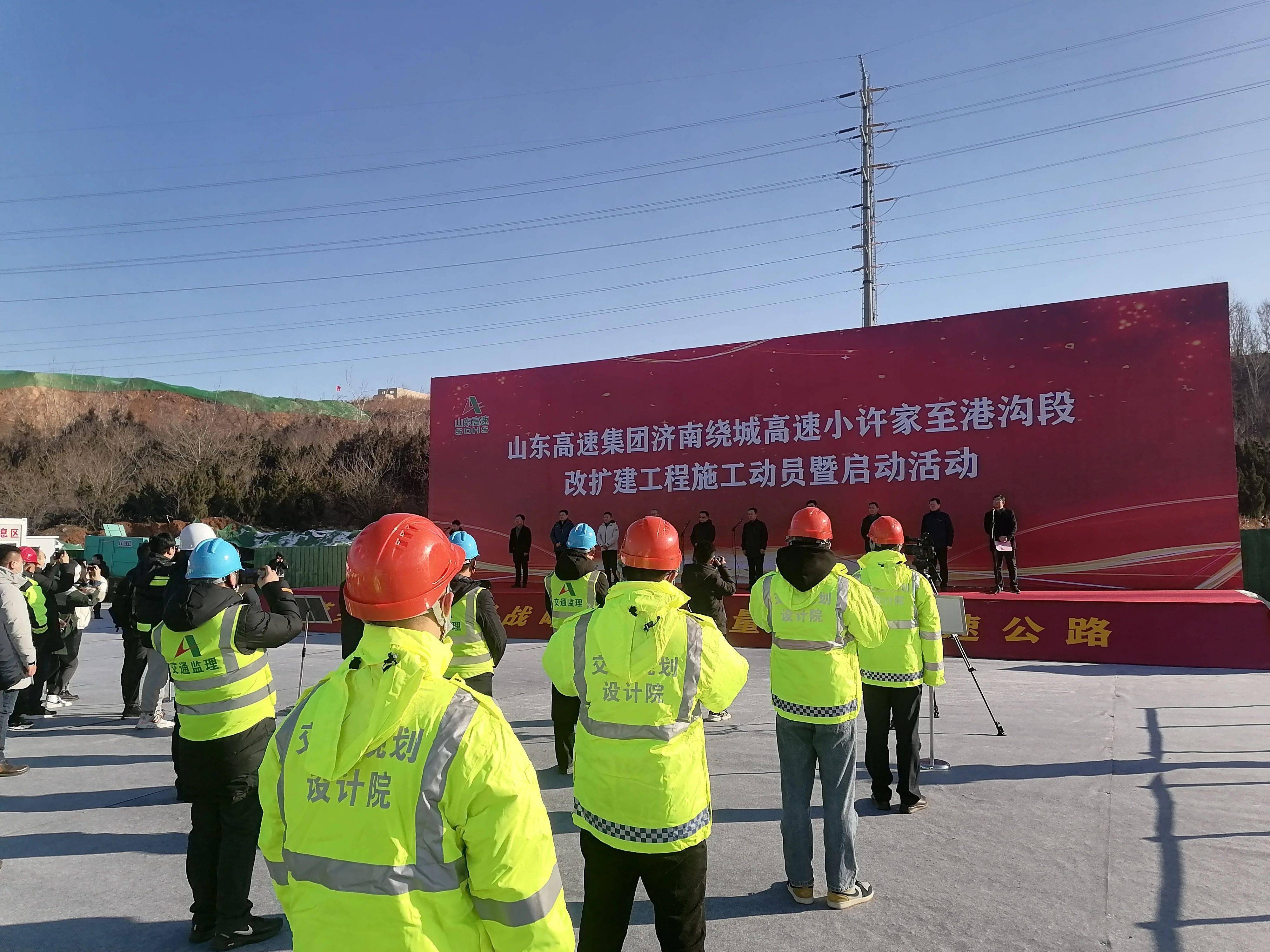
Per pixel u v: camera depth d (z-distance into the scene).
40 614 8.81
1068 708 8.45
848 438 17.62
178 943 3.88
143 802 6.01
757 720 8.16
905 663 5.30
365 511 35.44
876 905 4.02
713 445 19.23
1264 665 11.00
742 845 4.86
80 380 50.00
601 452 20.70
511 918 1.63
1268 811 5.23
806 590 4.07
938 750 6.86
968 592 15.14
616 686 2.79
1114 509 14.98
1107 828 5.00
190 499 36.47
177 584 4.14
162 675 8.50
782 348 18.48
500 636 5.77
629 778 2.71
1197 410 14.41
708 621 2.89
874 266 30.50
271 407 50.81
